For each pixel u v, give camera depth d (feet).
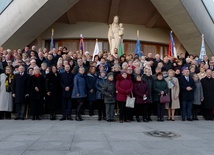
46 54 35.40
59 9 49.49
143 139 16.48
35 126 22.09
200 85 29.40
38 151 13.12
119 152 13.00
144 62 32.83
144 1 55.42
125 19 61.57
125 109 26.73
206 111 29.73
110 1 54.70
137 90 26.73
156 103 28.73
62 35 60.80
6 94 27.84
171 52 48.08
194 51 58.59
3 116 28.81
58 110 30.94
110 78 26.71
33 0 47.01
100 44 62.08
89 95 28.09
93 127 21.80
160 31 64.44
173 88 28.68
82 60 30.48
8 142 15.31
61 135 17.70
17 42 54.34
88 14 59.11
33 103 27.32
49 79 27.50
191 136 17.85
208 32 54.80
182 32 55.98
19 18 49.90
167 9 51.70
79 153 12.75
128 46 63.31
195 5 50.19
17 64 29.71
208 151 13.42
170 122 26.48
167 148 13.97
